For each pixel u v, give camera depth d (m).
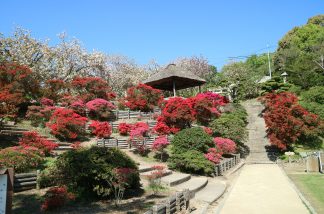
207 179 16.30
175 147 18.72
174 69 35.28
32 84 22.25
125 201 10.32
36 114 19.86
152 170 15.52
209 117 28.12
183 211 9.88
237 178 18.25
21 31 35.38
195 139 18.55
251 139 32.44
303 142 29.47
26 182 10.45
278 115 27.36
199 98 28.06
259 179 17.53
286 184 15.47
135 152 19.59
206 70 61.38
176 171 17.19
